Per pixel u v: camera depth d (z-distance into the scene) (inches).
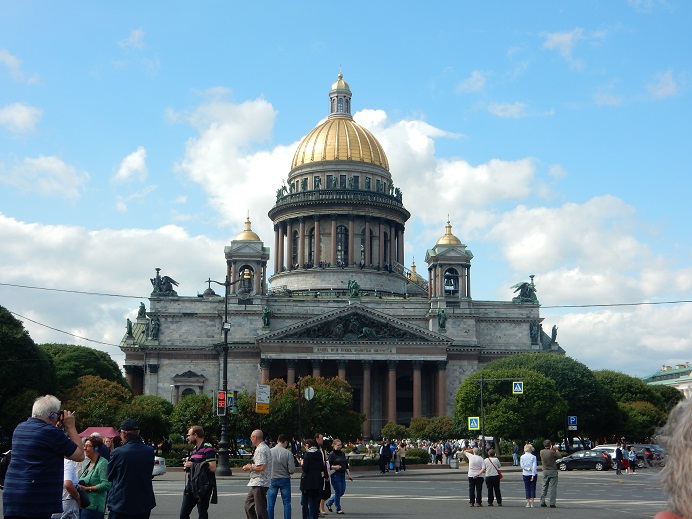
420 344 7293.3
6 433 4773.6
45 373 5201.8
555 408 5767.7
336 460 1935.3
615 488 3070.9
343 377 7209.6
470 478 2194.9
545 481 2188.7
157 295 7632.9
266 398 3548.2
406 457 4857.3
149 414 4771.2
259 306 7623.0
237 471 3836.1
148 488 990.4
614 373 7687.0
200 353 7539.4
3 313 5132.9
